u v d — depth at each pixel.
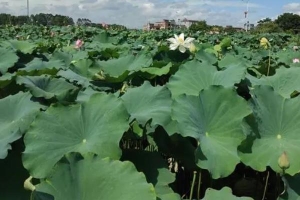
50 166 2.42
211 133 2.85
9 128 2.82
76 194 2.12
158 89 3.15
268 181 3.20
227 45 8.27
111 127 2.55
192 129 2.71
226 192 2.31
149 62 4.91
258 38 19.89
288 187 2.42
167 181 2.59
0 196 2.44
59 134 2.56
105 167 2.16
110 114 2.60
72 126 2.61
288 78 4.17
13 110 3.11
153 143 3.10
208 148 2.68
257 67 5.54
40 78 3.78
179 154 2.96
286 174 2.50
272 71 5.55
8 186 2.48
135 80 4.57
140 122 2.74
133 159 2.72
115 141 2.48
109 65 5.02
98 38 10.92
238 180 3.15
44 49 7.63
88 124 2.62
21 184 2.49
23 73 4.59
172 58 5.80
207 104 2.91
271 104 2.96
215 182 3.04
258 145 2.77
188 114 2.77
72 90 3.38
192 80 3.88
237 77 3.70
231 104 2.88
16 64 5.67
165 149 2.99
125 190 2.07
